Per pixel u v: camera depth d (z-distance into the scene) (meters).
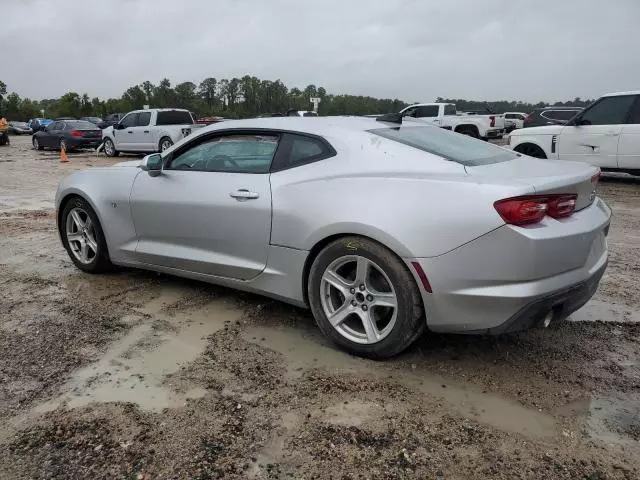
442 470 2.31
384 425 2.62
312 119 3.81
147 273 4.98
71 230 5.00
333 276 3.32
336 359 3.30
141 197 4.30
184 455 2.40
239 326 3.78
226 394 2.90
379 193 3.11
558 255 2.86
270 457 2.39
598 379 3.08
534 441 2.51
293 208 3.41
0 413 2.72
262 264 3.66
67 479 2.26
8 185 11.71
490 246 2.82
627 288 4.62
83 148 22.67
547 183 2.88
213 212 3.83
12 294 4.43
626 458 2.39
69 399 2.85
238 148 3.88
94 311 4.05
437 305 2.98
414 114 23.08
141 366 3.21
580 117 10.76
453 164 3.19
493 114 23.59
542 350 3.43
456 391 2.94
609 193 9.99
